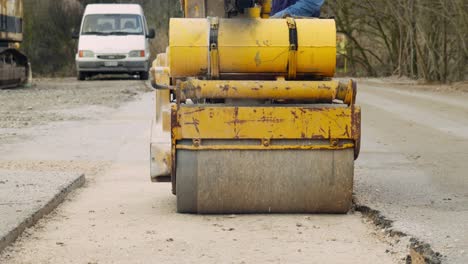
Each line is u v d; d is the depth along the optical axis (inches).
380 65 2379.4
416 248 322.0
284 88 390.9
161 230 366.3
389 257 320.2
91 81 1755.7
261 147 390.9
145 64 1710.1
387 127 823.7
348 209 399.2
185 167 391.9
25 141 699.4
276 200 394.9
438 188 471.5
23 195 419.2
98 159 600.7
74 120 882.1
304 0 465.1
